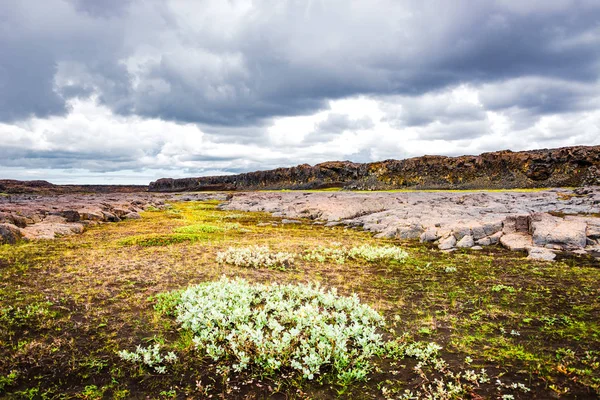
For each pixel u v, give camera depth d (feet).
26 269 50.70
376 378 23.47
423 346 27.43
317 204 161.79
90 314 33.78
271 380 23.27
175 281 45.37
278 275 49.90
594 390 21.22
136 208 191.42
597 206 138.82
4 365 24.26
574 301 37.76
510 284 44.65
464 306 36.94
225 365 24.91
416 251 69.41
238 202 229.45
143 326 31.24
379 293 41.75
